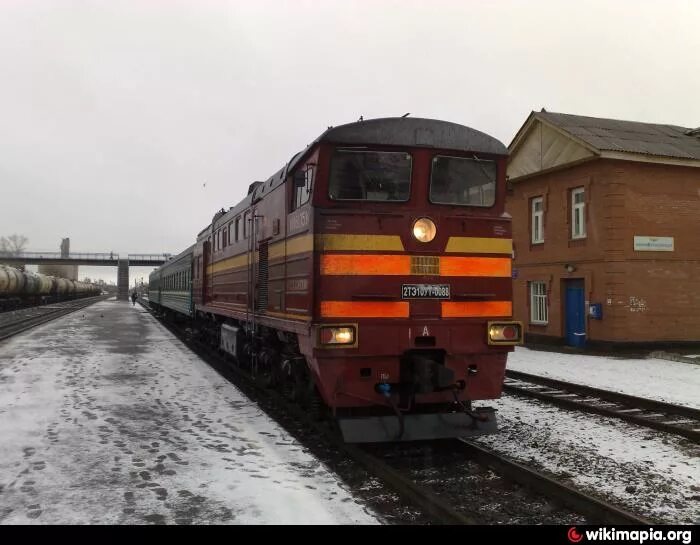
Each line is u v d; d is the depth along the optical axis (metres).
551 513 4.67
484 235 6.44
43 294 52.06
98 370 11.55
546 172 18.31
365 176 6.23
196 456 5.72
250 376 11.02
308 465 5.47
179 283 22.66
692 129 20.72
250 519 4.14
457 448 6.52
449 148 6.42
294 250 6.77
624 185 16.06
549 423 7.69
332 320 5.83
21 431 6.64
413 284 6.09
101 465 5.40
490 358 6.42
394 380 6.08
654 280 16.20
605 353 15.77
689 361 13.79
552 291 18.33
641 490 5.12
